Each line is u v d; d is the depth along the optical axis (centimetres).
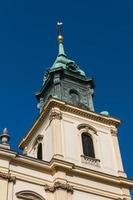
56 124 4434
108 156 4522
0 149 3903
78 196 3997
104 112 4862
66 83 5091
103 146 4588
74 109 4647
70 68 5266
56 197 3869
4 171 3816
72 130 4500
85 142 4516
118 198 4197
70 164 4084
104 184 4225
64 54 5516
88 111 4712
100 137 4653
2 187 3703
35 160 4016
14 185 3806
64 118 4556
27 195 3806
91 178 4178
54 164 4025
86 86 5234
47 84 5194
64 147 4303
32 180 3916
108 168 4409
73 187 4022
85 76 5316
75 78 5197
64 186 3947
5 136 4062
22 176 3891
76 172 4119
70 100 4916
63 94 4922
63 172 4044
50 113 4553
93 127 4681
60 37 5812
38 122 4734
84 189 4066
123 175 4391
